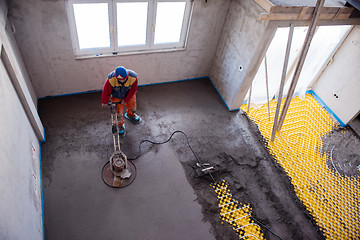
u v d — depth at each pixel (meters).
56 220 3.76
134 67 5.66
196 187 4.53
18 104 3.53
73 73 5.20
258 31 4.52
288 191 4.78
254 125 5.87
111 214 3.96
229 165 4.98
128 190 4.26
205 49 6.00
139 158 4.71
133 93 4.36
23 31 4.21
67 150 4.60
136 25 5.00
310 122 6.23
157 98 5.95
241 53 5.14
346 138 6.00
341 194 4.89
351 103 5.91
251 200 4.53
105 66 5.35
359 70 5.57
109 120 5.25
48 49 4.61
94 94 5.70
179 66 6.12
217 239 3.98
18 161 3.01
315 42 5.43
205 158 4.99
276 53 5.32
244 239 4.05
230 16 5.32
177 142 5.14
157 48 5.58
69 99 5.48
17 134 3.20
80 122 5.09
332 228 4.39
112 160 4.40
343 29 5.46
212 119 5.78
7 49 3.29
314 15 4.39
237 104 5.95
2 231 2.11
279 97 5.16
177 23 5.33
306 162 5.33
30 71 4.80
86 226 3.78
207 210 4.27
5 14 3.59
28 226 2.94
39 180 3.98
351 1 4.43
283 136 5.79
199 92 6.34
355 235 4.36
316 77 6.66
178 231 3.95
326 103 6.59
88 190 4.15
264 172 5.00
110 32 4.91
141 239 3.78
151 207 4.13
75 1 4.23
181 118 5.64
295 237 4.20
